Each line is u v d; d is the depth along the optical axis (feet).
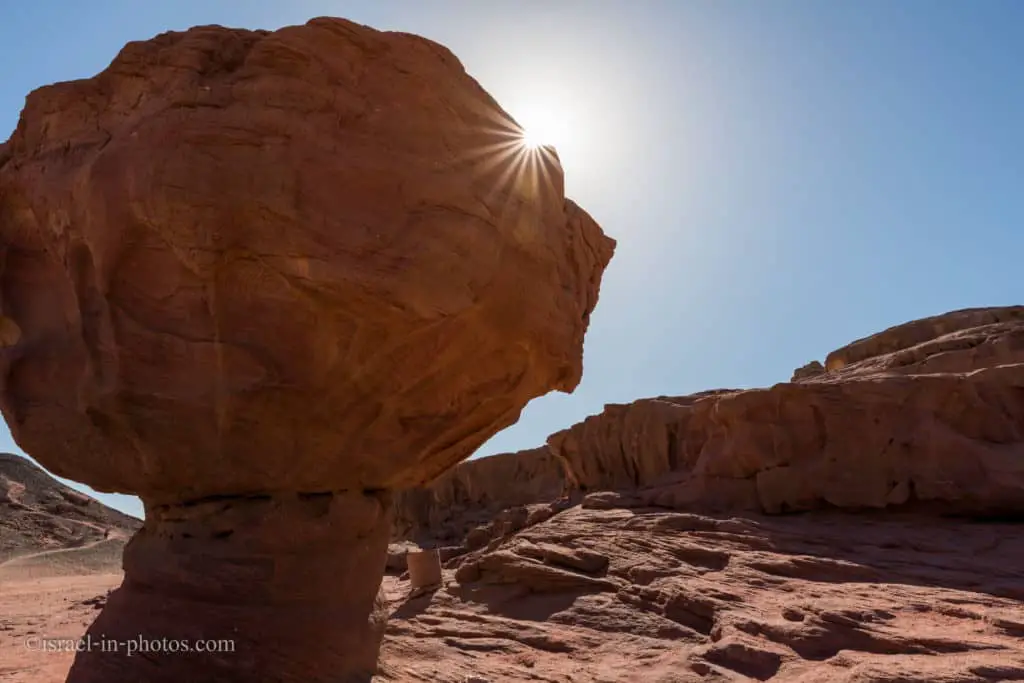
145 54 20.97
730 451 67.82
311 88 19.80
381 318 20.35
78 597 67.92
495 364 25.43
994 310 108.78
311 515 24.64
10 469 153.07
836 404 63.77
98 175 19.75
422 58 21.38
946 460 58.13
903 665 26.73
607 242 33.14
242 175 18.85
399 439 25.20
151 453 22.16
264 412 21.39
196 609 22.89
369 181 19.83
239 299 20.06
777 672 29.71
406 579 74.74
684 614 40.68
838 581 42.96
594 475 93.25
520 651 38.50
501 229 22.61
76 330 22.94
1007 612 33.37
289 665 22.81
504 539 76.64
